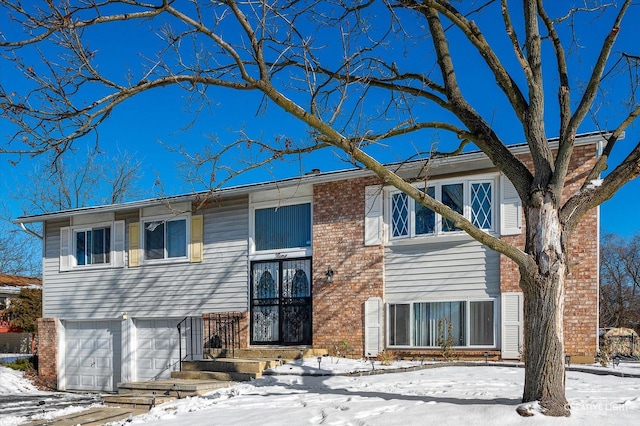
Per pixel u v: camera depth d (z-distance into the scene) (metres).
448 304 14.52
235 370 13.95
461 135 8.62
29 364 21.62
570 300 13.21
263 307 16.89
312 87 7.73
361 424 7.49
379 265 15.26
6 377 20.05
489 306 14.06
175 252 18.50
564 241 7.70
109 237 19.75
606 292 44.19
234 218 17.53
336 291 15.73
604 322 43.41
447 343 14.34
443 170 14.68
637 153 7.52
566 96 8.24
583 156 13.02
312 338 15.95
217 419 8.68
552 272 7.48
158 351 18.45
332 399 9.41
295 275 16.61
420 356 14.60
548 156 7.98
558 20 9.18
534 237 7.71
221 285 17.48
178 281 18.20
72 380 19.92
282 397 10.20
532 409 7.08
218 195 16.52
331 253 15.93
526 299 7.66
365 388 10.55
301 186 16.48
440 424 7.10
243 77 7.24
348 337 15.44
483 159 13.98
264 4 7.27
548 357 7.31
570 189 13.04
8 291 31.27
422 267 14.88
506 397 8.76
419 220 15.03
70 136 7.00
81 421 10.27
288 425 7.84
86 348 19.86
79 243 20.31
